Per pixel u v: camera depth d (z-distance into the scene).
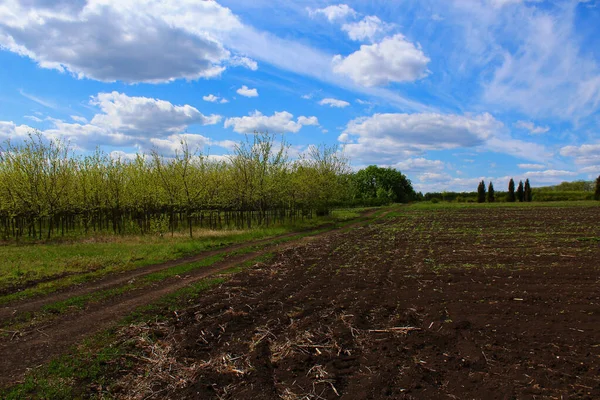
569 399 4.96
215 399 5.35
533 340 6.77
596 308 8.25
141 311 9.32
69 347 7.34
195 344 7.19
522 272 11.71
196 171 27.77
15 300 10.79
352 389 5.45
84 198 27.06
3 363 6.73
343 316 8.36
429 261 14.20
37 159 24.30
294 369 6.11
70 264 15.11
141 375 6.15
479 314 8.20
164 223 24.52
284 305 9.52
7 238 23.77
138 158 29.42
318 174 38.16
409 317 8.16
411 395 5.20
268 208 34.56
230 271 13.94
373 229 27.98
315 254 17.17
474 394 5.17
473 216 36.16
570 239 18.28
